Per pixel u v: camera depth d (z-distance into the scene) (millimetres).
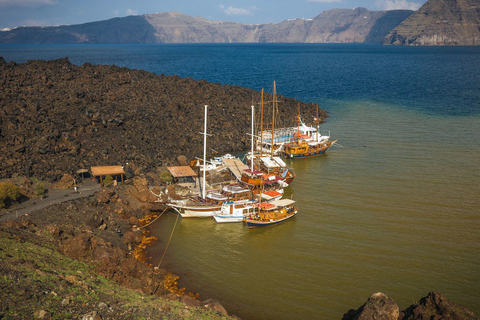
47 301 36875
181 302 45844
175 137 112750
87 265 49969
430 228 67938
